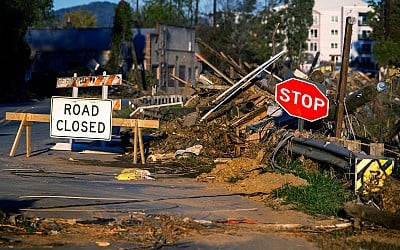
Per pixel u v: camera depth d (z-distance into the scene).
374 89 30.94
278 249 14.88
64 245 14.64
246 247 14.96
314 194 19.73
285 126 31.58
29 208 18.45
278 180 21.86
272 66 43.12
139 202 19.94
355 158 20.72
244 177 23.98
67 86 33.25
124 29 106.88
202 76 45.16
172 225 16.70
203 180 24.55
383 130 35.56
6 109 64.88
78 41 118.69
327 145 23.64
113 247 14.58
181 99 59.59
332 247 15.17
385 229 17.08
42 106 71.50
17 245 14.51
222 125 32.78
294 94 25.98
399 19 84.31
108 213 18.08
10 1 88.00
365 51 168.12
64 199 20.06
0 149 33.72
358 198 19.67
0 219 16.44
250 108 34.66
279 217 18.14
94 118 29.09
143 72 105.56
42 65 117.44
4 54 88.19
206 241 15.37
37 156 31.20
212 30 126.56
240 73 43.16
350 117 32.81
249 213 18.61
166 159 30.06
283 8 133.00
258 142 30.00
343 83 27.16
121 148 33.38
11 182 23.34
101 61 116.81
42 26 125.81
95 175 25.69
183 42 118.06
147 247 14.66
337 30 181.25
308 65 133.75
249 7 132.12
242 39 127.06
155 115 40.38
